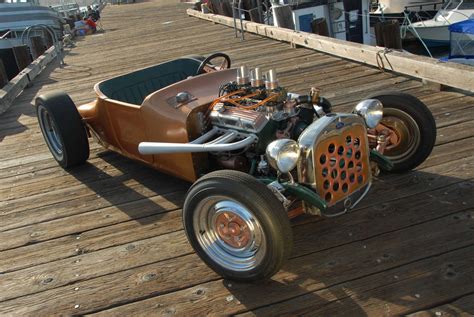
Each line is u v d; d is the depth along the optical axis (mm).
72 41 14391
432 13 15766
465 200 3330
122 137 4000
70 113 4344
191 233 2775
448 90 5445
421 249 2900
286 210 2662
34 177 4594
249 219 2518
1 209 4035
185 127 3258
